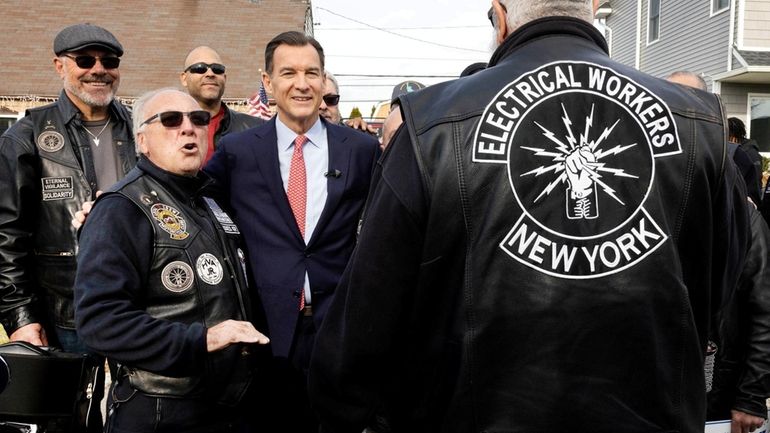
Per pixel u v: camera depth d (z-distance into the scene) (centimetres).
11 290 294
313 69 290
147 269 221
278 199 285
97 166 323
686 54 1509
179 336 207
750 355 252
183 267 226
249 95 1570
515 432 130
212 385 221
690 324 135
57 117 315
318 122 302
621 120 137
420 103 145
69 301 304
